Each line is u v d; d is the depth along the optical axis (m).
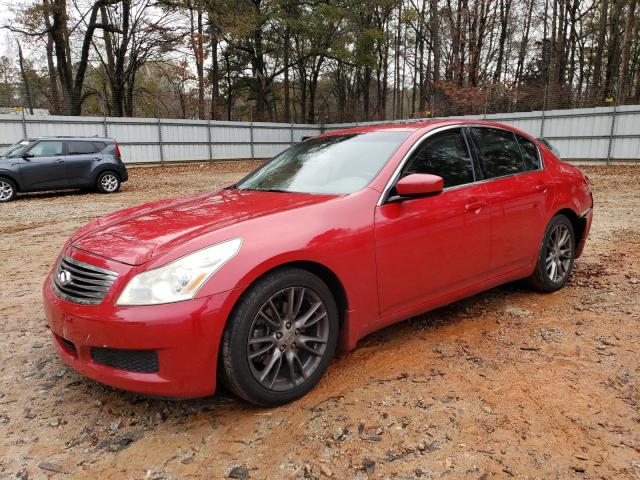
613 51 31.09
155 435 2.38
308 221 2.66
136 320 2.21
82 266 2.49
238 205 2.98
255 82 39.66
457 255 3.33
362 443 2.25
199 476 2.08
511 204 3.69
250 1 34.34
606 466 2.07
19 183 12.34
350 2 35.31
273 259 2.41
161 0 28.03
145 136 22.98
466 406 2.54
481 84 33.03
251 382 2.41
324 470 2.08
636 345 3.21
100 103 31.14
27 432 2.43
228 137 26.36
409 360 3.07
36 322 3.93
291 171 3.58
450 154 3.48
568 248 4.38
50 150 12.92
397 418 2.44
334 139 3.78
